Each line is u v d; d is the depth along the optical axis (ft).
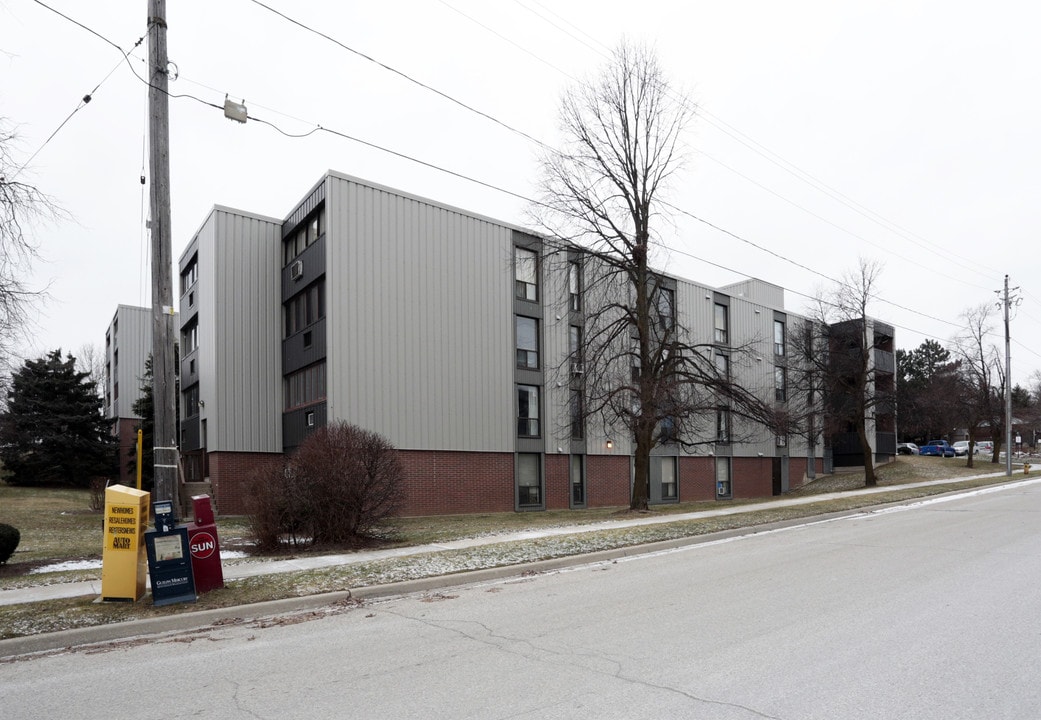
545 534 49.70
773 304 135.74
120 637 24.49
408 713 15.81
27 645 23.03
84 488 130.52
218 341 79.61
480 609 27.14
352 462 45.91
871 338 130.21
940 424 175.52
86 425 132.87
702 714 15.16
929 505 72.23
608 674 18.15
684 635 21.81
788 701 15.87
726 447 118.83
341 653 21.22
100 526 66.80
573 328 94.48
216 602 27.81
